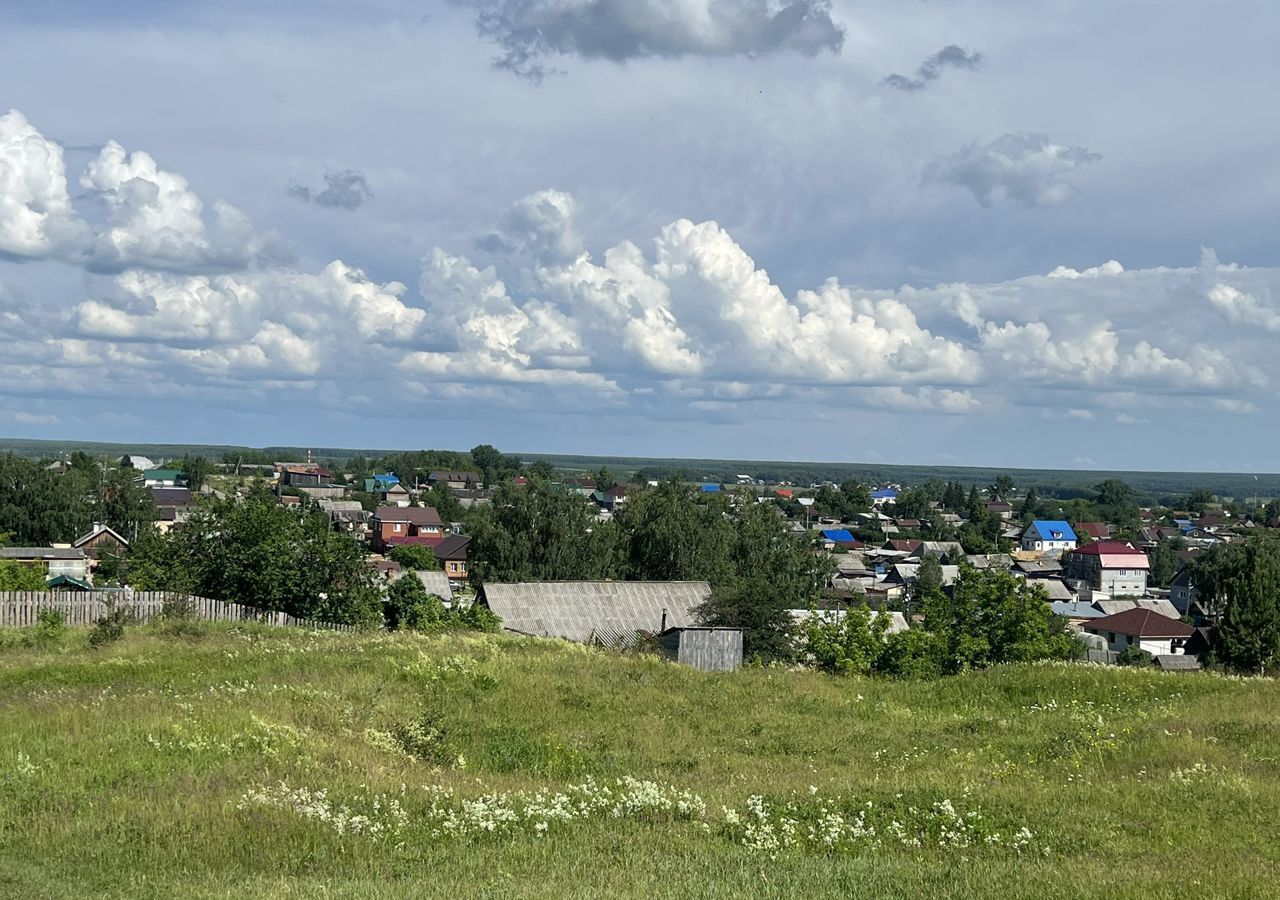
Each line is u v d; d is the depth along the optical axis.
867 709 25.42
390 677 24.14
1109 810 15.01
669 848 12.38
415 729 18.61
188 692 20.95
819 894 10.34
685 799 14.76
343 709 19.67
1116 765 18.75
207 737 16.36
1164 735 20.73
